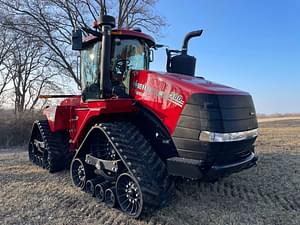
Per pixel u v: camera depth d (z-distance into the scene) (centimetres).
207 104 378
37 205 461
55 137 671
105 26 463
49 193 514
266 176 575
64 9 1909
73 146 590
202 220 394
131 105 441
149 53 539
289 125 1869
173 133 399
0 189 543
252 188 513
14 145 1395
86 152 516
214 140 369
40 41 1894
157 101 425
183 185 523
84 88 560
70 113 596
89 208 443
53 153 647
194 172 370
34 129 757
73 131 586
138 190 389
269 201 459
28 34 1878
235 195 484
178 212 418
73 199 480
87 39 536
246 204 448
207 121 372
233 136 384
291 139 1074
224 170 384
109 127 439
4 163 784
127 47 501
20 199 488
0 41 2141
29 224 395
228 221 392
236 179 559
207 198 471
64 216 418
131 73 472
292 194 484
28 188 545
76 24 1838
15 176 634
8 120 1452
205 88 395
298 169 620
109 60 473
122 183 424
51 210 441
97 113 455
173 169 389
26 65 2264
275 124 1983
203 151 372
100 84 480
